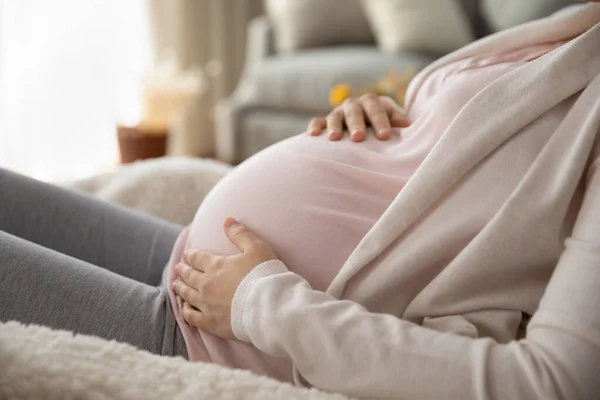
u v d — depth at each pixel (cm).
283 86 315
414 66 299
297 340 64
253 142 329
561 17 82
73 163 330
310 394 57
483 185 69
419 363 60
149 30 352
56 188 99
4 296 73
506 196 68
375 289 72
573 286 58
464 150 69
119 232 100
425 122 79
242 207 82
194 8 381
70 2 316
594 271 58
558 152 66
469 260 68
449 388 58
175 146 392
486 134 69
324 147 84
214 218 84
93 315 74
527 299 70
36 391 53
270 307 67
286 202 79
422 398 59
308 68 310
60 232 96
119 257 99
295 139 90
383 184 77
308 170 81
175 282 79
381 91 216
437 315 72
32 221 95
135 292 78
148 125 306
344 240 76
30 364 54
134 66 348
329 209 77
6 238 78
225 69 407
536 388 57
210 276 75
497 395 57
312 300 66
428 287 71
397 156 79
